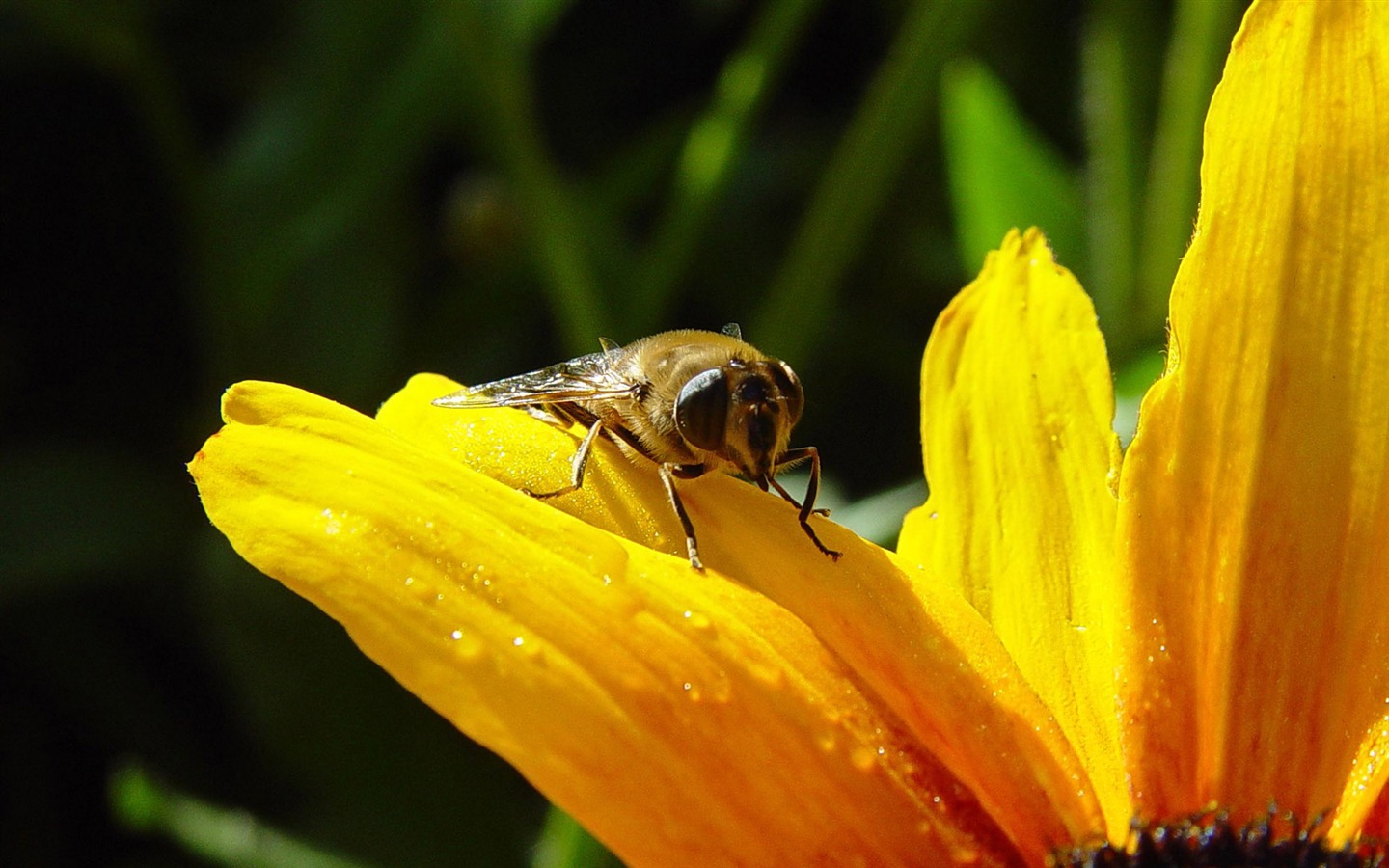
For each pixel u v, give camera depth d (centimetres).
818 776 17
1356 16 17
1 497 24
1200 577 17
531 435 18
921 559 18
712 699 17
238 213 25
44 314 29
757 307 27
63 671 25
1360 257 17
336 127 25
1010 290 18
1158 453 17
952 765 17
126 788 21
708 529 18
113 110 30
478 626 17
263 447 17
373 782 23
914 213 27
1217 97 17
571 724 17
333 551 17
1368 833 17
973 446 18
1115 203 22
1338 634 17
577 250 22
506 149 22
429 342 27
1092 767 17
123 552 24
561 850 20
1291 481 17
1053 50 28
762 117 31
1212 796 17
